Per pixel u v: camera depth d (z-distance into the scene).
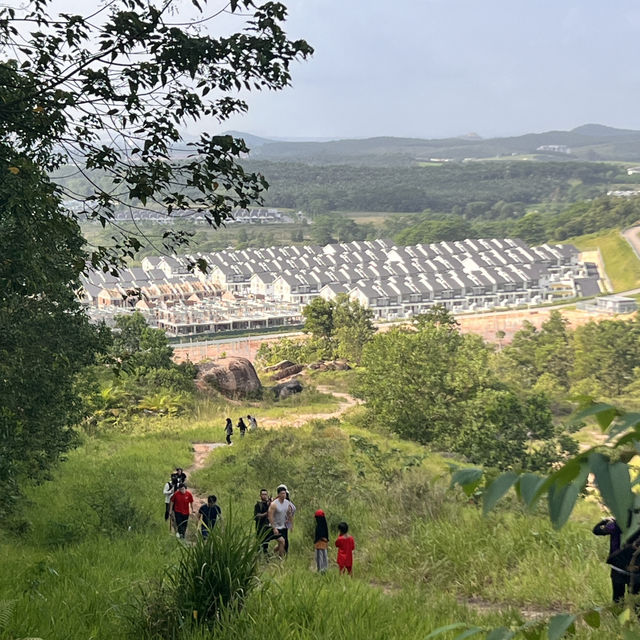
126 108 9.41
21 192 10.37
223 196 9.91
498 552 12.75
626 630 2.15
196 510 22.69
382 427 47.75
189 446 37.91
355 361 107.19
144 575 10.77
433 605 9.78
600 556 12.27
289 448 33.28
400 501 17.28
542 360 100.75
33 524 17.00
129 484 25.25
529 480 1.84
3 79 9.51
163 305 164.62
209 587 7.78
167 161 9.73
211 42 9.24
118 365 13.48
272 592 8.26
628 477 1.65
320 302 113.50
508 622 8.86
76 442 20.77
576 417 1.81
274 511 15.06
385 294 188.62
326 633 7.24
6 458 14.20
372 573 13.31
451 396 46.34
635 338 93.25
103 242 195.25
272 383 87.19
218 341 145.50
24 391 15.99
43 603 9.08
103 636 7.73
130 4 9.05
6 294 12.74
